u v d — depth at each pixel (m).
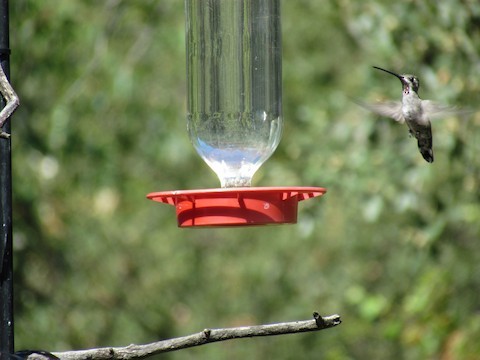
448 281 12.28
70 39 13.55
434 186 11.65
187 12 7.11
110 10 14.20
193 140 7.12
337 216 16.58
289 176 12.43
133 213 17.27
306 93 16.75
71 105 13.97
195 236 18.03
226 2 7.07
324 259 17.89
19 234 13.30
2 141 4.90
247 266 18.28
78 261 14.82
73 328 14.41
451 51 10.96
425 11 10.91
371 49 12.71
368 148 11.38
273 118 7.11
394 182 11.16
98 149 14.54
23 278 13.21
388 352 16.48
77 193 15.09
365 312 12.99
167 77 16.50
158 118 16.03
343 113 12.49
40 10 13.06
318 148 12.10
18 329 12.95
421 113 8.37
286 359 18.00
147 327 16.39
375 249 16.97
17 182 13.20
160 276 17.34
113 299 15.91
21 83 13.28
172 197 6.29
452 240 12.50
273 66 7.11
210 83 7.07
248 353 18.09
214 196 6.12
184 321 17.86
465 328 11.90
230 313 18.16
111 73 14.15
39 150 13.12
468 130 11.00
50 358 4.77
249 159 7.10
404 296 14.20
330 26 16.98
